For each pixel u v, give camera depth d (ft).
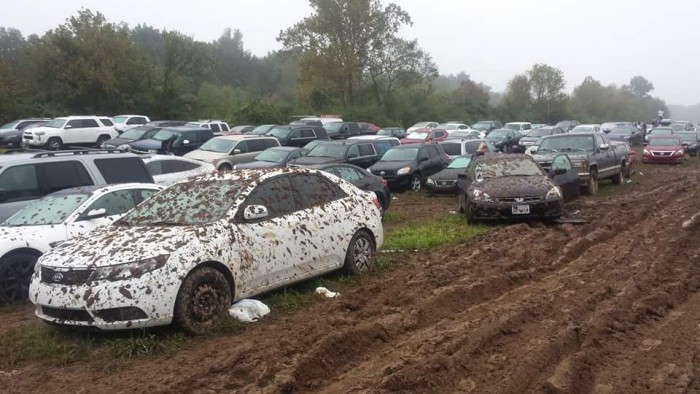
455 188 65.77
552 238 38.27
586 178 62.23
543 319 22.79
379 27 195.42
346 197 30.27
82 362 20.63
